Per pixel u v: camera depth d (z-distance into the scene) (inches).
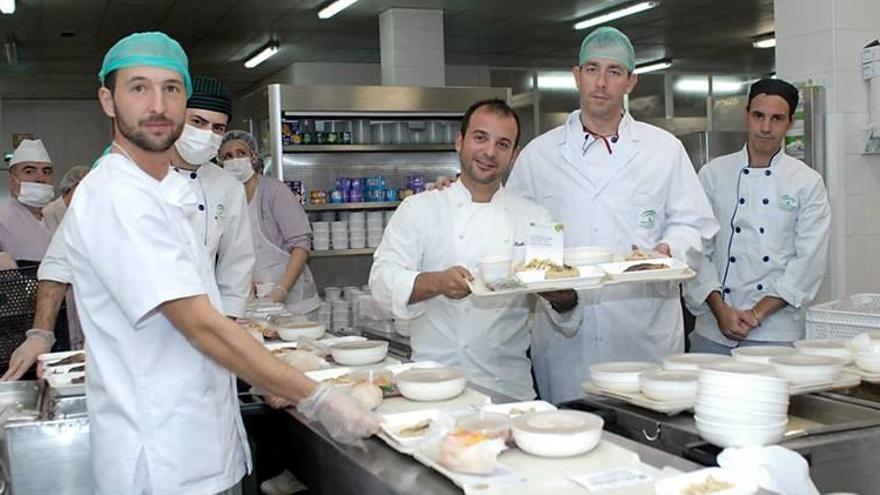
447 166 227.5
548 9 299.7
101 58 354.3
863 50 175.3
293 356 86.4
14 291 106.1
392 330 119.9
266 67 404.2
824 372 72.0
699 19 322.3
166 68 62.6
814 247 120.3
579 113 110.5
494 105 94.8
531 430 56.6
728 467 51.6
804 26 180.4
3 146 450.0
